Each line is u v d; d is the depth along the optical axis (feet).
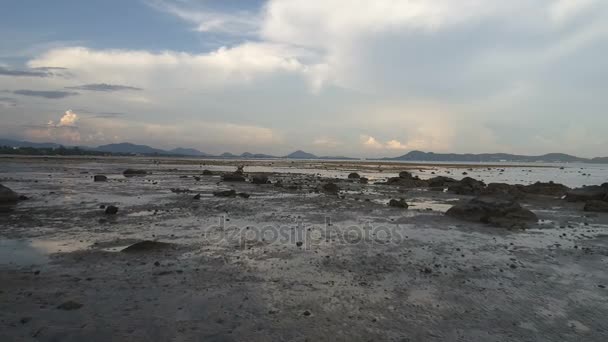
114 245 40.09
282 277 30.78
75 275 30.07
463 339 21.06
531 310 25.22
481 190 110.93
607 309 25.59
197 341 19.99
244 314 23.48
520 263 36.42
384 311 24.52
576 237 50.11
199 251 38.22
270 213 64.28
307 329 21.67
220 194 89.15
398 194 107.55
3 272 30.45
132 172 171.53
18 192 87.97
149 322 22.03
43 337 19.93
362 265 34.63
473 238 47.85
